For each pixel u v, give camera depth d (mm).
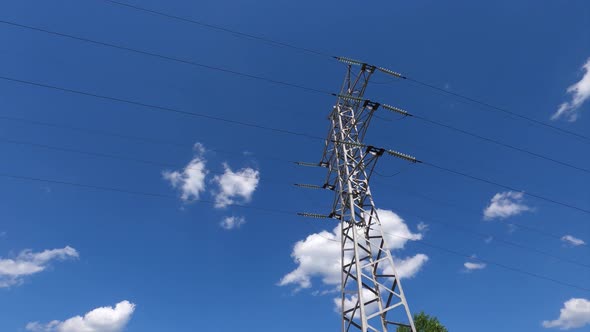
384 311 16828
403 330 30391
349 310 18438
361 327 16297
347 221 21172
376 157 21469
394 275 17625
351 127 24000
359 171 22156
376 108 22688
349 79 25594
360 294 17125
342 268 19875
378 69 23875
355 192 21359
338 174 22797
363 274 18062
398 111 22969
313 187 25312
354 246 18781
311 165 26422
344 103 25484
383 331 16969
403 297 16891
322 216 23750
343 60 23625
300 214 24031
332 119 26156
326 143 26219
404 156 21578
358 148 22844
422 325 33281
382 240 19016
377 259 18922
